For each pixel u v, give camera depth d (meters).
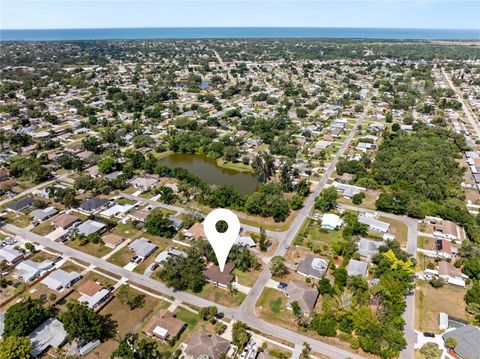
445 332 84.81
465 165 182.50
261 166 163.75
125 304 94.75
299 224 132.00
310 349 80.56
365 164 179.00
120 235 124.50
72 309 85.56
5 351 73.50
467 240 116.00
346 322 86.25
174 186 159.50
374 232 126.56
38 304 88.31
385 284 94.25
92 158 181.62
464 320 89.81
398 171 161.88
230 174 180.75
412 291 99.75
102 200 143.00
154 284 102.19
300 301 91.75
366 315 84.50
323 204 138.75
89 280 102.88
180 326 85.81
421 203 138.88
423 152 176.88
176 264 103.75
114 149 196.88
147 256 113.69
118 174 166.25
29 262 108.62
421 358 79.31
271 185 149.25
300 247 118.75
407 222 133.12
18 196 150.50
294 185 156.88
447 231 123.69
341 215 137.38
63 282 100.44
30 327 83.31
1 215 136.25
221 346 79.56
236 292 98.69
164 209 141.25
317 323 86.00
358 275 100.06
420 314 91.75
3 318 87.44
